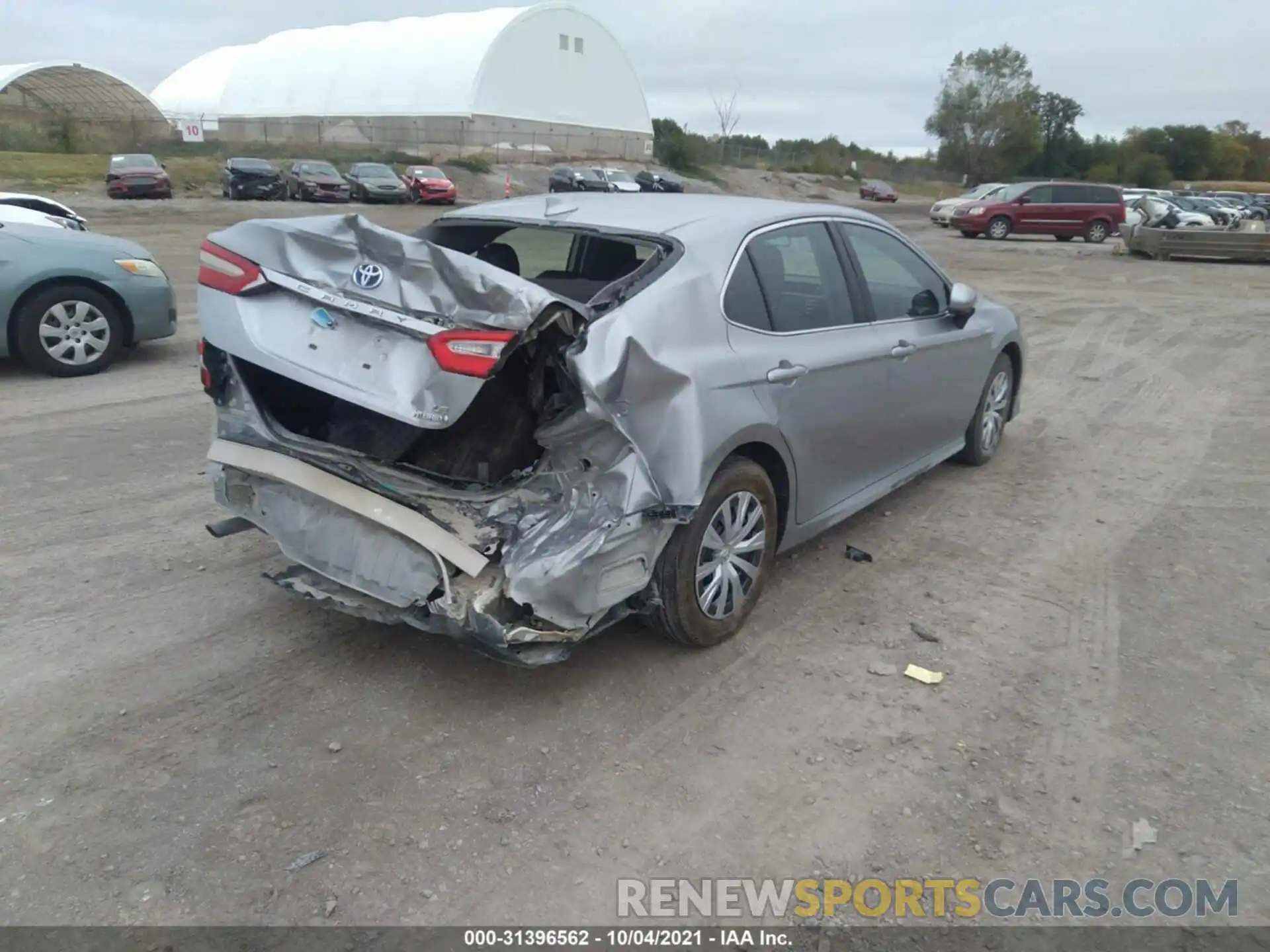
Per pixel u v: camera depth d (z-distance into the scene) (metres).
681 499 3.32
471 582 3.14
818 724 3.46
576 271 4.13
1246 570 4.82
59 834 2.81
